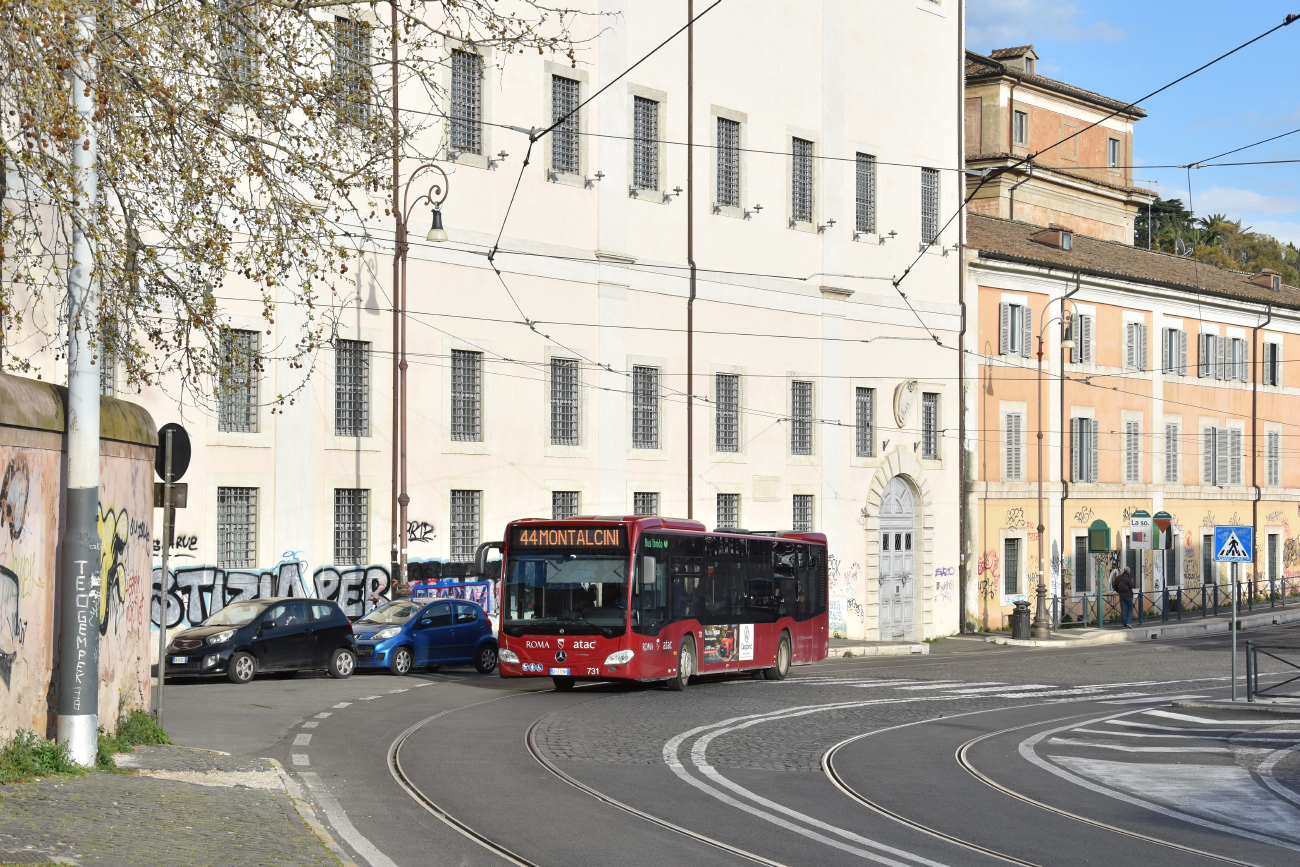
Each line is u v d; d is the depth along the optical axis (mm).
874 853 12023
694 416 39875
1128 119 68250
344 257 16812
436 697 24234
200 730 18656
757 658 30047
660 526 26609
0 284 17156
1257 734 22078
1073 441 53188
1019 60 63062
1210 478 61375
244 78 15641
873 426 45656
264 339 30219
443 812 13242
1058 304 52688
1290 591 66875
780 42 42844
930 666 36281
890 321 46219
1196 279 61656
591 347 37125
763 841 12414
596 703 23875
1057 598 51844
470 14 17859
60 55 13242
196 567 29062
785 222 42781
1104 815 14477
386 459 32469
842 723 22125
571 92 36906
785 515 42469
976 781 16578
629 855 11586
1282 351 66375
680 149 39719
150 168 15477
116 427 15516
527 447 35500
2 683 12781
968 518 48719
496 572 29484
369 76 17438
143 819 11289
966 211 52469
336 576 31453
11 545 12945
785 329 42656
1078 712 25172
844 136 44844
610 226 37594
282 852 10453
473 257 34219
